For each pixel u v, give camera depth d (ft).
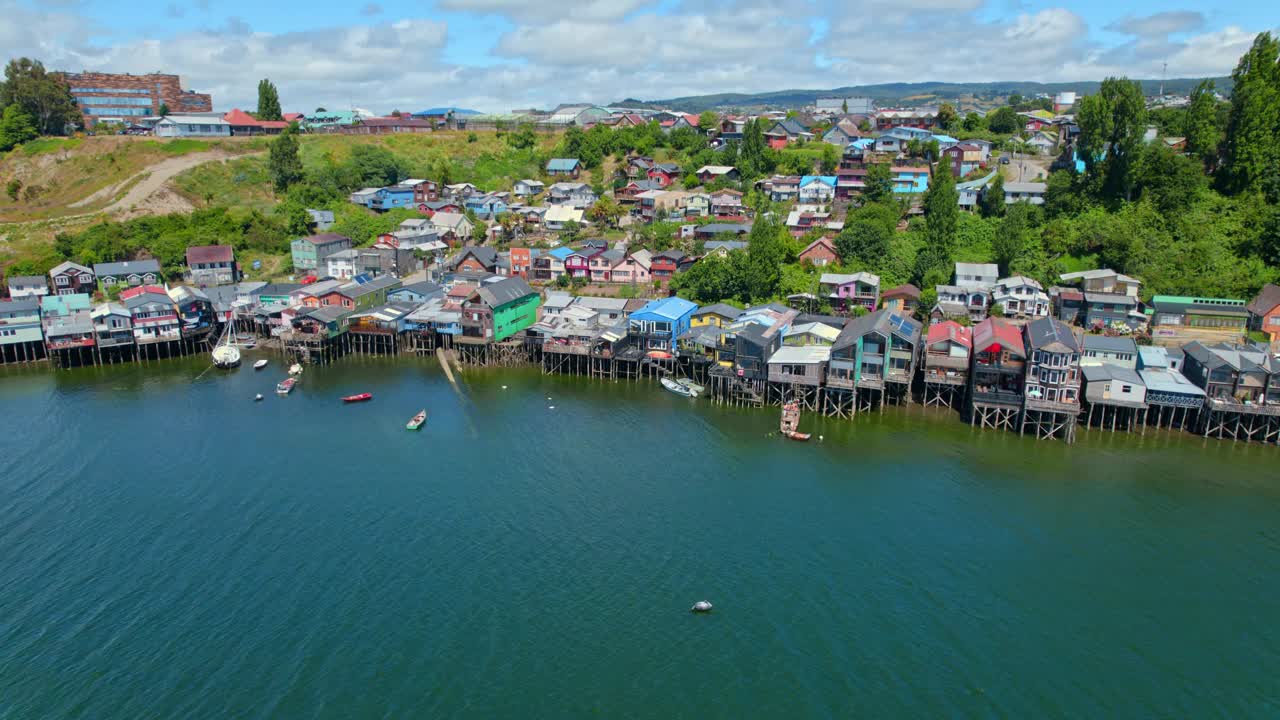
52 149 523.70
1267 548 174.91
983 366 241.14
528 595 158.30
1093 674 137.39
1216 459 218.79
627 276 371.35
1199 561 170.30
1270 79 352.08
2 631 147.54
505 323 317.22
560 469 214.48
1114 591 160.04
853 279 321.52
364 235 451.53
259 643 144.56
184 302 332.60
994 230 364.17
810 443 230.89
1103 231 336.49
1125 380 233.96
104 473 211.82
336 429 243.60
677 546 175.94
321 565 168.35
